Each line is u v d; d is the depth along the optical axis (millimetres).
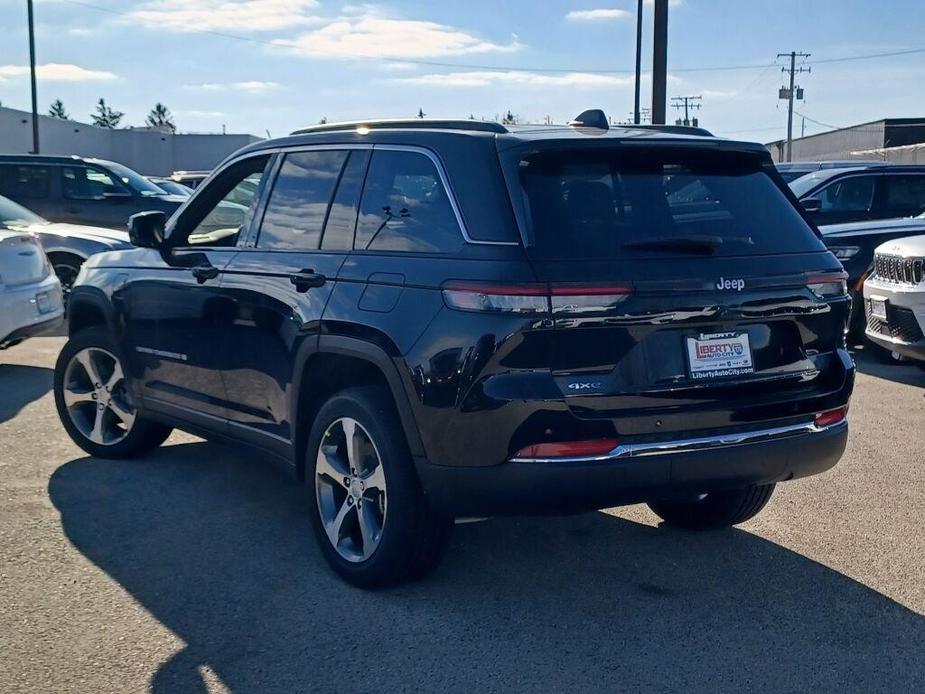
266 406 4992
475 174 4062
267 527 5230
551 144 4051
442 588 4480
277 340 4797
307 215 4848
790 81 68312
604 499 3908
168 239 5703
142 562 4742
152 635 3996
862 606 4340
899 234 10406
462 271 3902
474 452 3859
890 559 4867
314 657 3832
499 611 4254
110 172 15195
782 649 3938
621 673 3732
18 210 12617
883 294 8422
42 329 9055
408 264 4148
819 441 4316
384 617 4184
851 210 13406
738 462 4094
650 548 5008
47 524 5227
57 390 6441
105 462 6359
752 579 4625
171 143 57656
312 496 4664
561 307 3764
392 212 4383
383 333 4129
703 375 4035
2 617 4137
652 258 3947
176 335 5574
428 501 4152
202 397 5488
